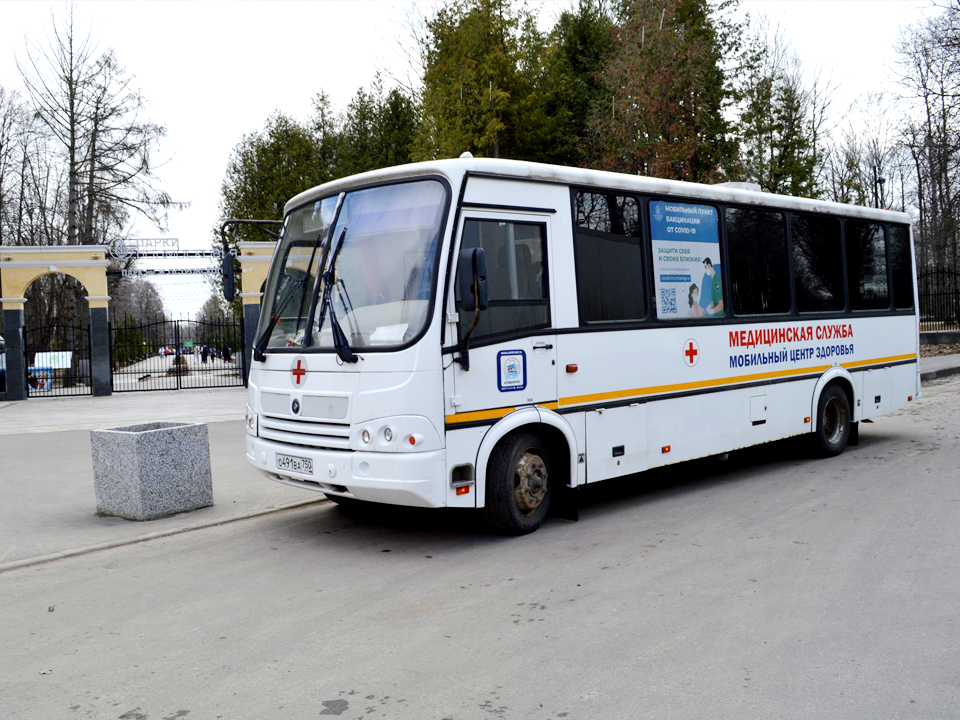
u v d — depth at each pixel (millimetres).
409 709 3920
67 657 4734
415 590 5746
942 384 19781
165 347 29297
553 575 6000
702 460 10898
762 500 8359
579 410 7395
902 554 6297
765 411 9484
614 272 7812
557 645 4668
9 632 5199
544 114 32531
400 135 42969
